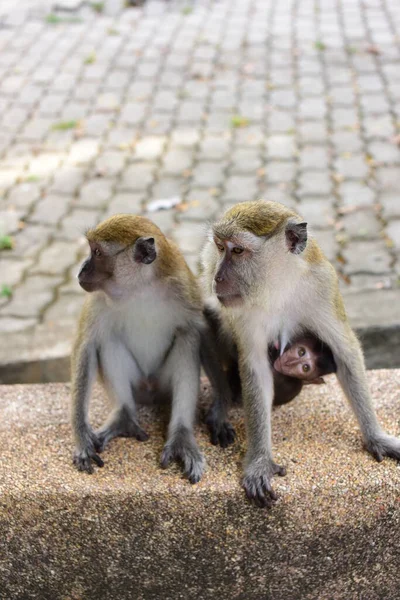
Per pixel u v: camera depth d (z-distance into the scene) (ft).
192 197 10.34
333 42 15.56
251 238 6.07
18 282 8.97
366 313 8.21
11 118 12.87
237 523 6.00
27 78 14.40
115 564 6.07
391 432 6.29
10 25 17.08
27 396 6.72
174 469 6.10
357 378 6.23
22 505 5.99
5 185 10.85
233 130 12.22
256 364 6.23
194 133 12.19
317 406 6.50
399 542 6.05
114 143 11.96
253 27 16.63
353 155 11.28
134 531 6.02
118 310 6.46
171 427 6.32
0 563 6.09
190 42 15.88
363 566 6.09
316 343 6.36
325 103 12.99
